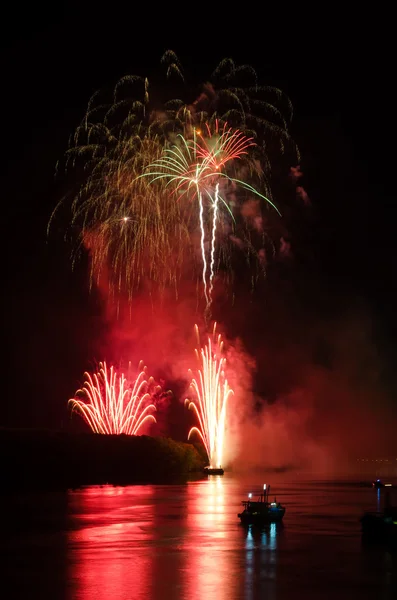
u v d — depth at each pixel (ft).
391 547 161.07
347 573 134.21
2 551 153.69
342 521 201.98
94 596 117.29
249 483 336.49
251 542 165.27
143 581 127.03
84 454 324.60
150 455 353.51
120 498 252.42
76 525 188.96
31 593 119.14
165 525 189.57
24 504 231.71
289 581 128.26
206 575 131.85
